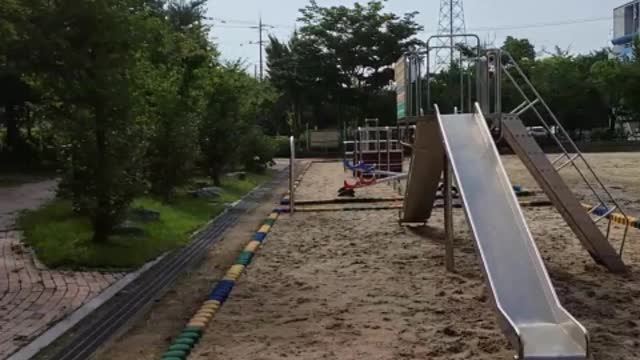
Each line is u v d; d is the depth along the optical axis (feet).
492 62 30.17
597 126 172.96
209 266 29.35
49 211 40.81
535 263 18.61
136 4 29.66
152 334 19.31
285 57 168.55
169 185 49.24
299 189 70.90
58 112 29.86
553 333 16.03
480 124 25.76
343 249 33.19
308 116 175.32
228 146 66.44
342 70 161.99
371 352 17.22
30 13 24.26
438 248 32.99
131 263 28.55
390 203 54.13
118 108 29.68
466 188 21.97
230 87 65.92
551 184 27.32
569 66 169.68
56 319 20.51
